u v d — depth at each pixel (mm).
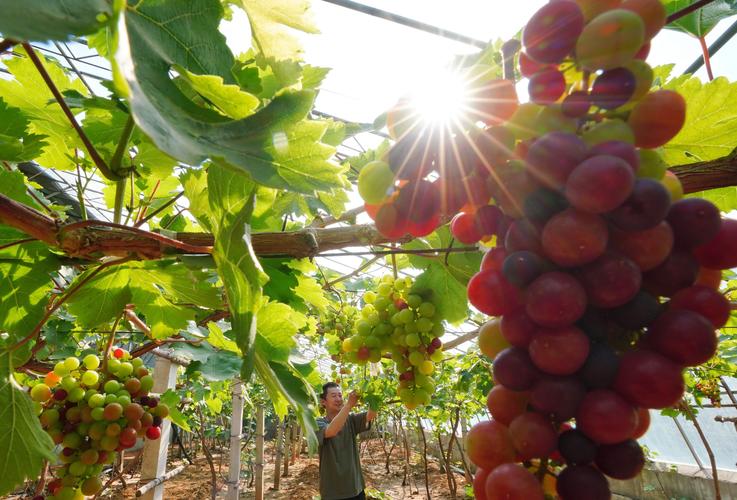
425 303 2449
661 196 668
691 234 733
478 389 6539
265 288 2215
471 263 2156
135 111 589
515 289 778
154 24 1029
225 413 12648
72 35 692
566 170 688
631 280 683
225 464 13156
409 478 11844
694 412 6496
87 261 1621
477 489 784
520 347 773
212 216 1302
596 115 781
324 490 5195
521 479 664
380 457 15672
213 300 1883
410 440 17359
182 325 2076
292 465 14820
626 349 770
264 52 1525
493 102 794
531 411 758
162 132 685
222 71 1135
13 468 1446
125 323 2912
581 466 698
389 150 846
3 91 1703
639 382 664
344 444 5375
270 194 1654
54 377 2035
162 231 1324
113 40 555
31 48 992
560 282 683
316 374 2609
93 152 1134
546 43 741
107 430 1938
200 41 1107
